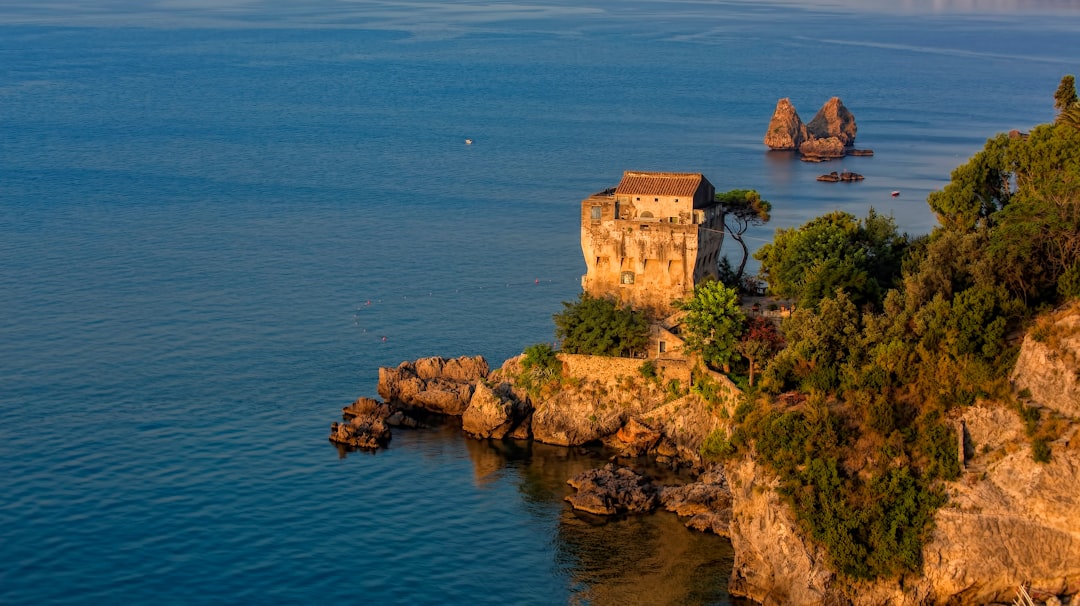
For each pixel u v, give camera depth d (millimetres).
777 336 137250
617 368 143000
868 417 111438
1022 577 104438
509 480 134625
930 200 152000
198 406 155125
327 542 122250
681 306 144750
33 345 177500
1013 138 151875
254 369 168000
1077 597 101500
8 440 144875
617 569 117312
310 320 189125
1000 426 108688
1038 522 103938
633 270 154625
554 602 112688
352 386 161750
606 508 126000
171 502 130000
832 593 107312
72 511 128125
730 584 113312
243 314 192625
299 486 133375
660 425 140000
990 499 105625
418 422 149000
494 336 180250
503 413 143500
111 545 121812
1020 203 132625
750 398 121562
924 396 113125
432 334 181500
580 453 141125
